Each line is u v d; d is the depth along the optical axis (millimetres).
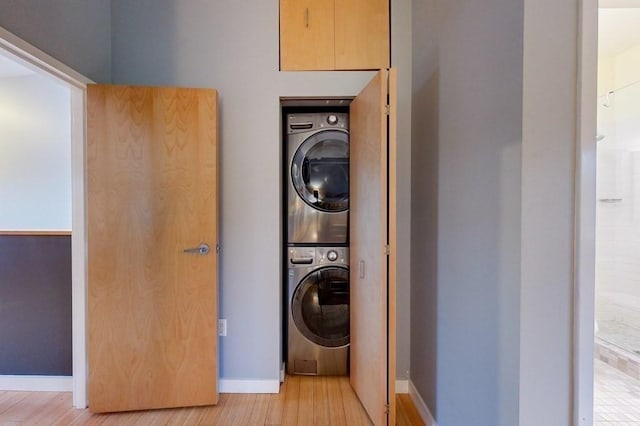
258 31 2121
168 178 1938
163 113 1927
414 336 2057
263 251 2129
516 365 1065
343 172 2307
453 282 1515
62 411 1936
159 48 2125
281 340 2277
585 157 1001
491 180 1209
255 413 1913
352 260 2152
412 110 2096
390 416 1675
